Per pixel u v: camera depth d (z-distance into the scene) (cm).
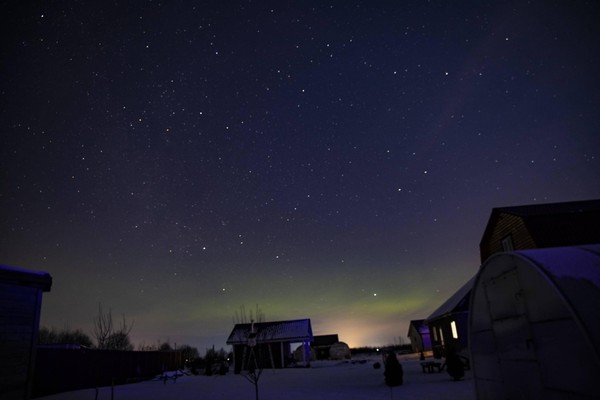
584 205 1741
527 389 444
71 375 1644
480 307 558
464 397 941
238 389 1520
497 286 510
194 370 2858
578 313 357
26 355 991
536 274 421
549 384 404
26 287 1018
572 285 383
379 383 1411
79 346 2412
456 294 2469
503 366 497
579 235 1499
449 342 2272
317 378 1844
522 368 455
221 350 4491
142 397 1338
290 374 2269
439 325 2480
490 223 1848
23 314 998
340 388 1342
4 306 957
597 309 353
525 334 448
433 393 1039
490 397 529
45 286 1065
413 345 4312
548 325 404
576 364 362
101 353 1891
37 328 1031
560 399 386
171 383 1964
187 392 1466
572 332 367
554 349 395
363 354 5103
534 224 1543
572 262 413
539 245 1501
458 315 2089
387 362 1283
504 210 1733
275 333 3191
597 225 1520
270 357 3075
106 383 1897
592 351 337
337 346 4462
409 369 1869
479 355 560
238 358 3100
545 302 408
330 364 3225
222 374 2617
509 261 480
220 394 1360
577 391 361
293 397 1170
